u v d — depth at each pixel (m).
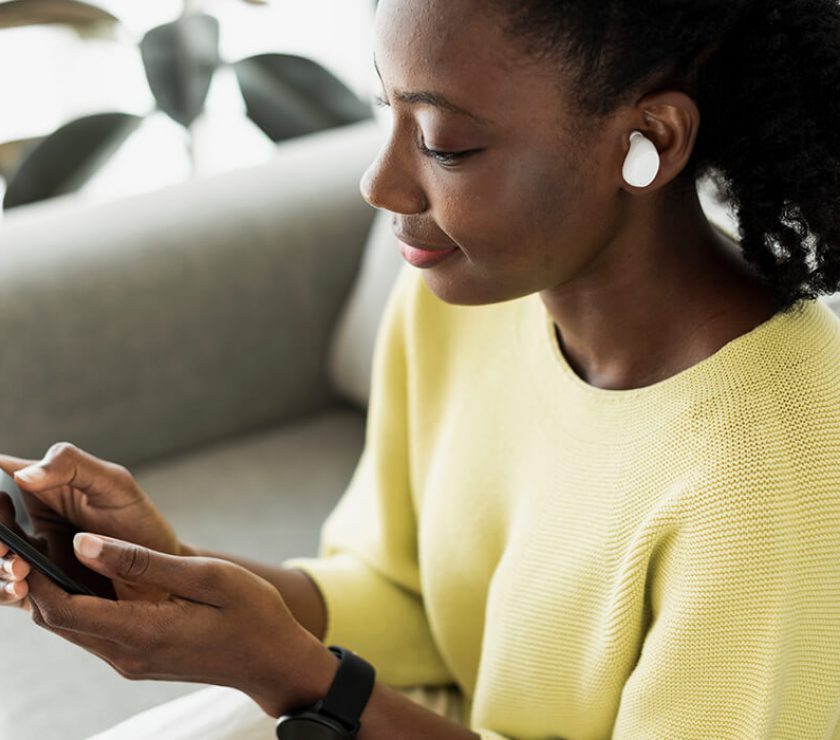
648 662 0.74
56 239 1.46
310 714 0.78
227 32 2.37
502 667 0.85
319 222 1.56
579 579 0.78
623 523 0.75
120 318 1.46
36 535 0.80
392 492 1.02
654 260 0.72
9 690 1.16
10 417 1.42
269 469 1.48
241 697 0.89
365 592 1.03
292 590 1.00
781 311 0.72
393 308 0.99
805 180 0.66
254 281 1.53
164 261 1.48
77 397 1.45
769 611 0.69
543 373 0.83
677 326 0.74
